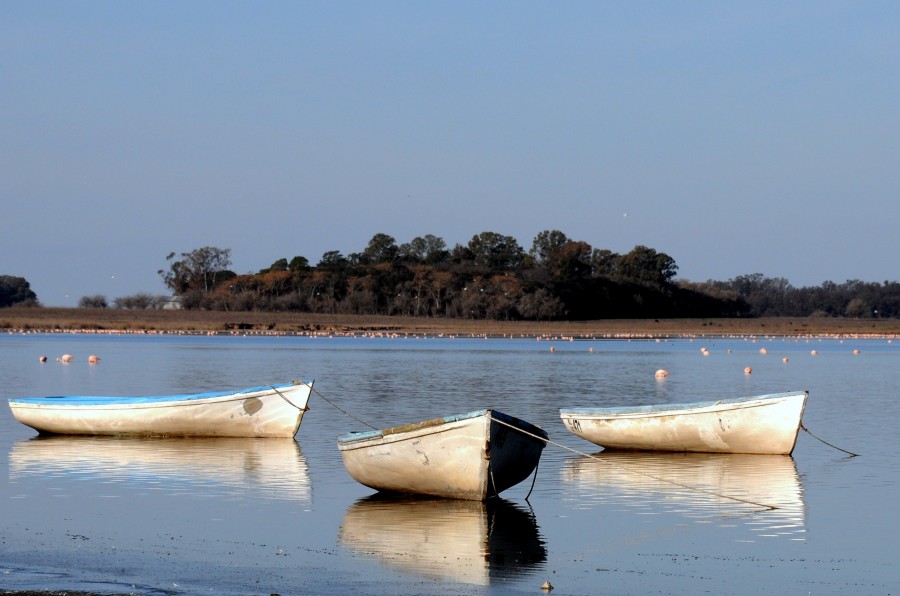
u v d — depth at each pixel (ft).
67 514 113.39
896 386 307.78
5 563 91.50
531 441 122.31
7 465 146.82
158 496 123.85
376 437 121.29
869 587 87.30
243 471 141.90
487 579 88.38
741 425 156.97
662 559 95.71
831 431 188.75
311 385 171.83
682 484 133.18
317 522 110.01
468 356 499.92
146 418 174.91
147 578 86.84
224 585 84.99
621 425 163.22
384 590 84.33
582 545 101.09
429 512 115.75
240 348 575.38
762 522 111.65
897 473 142.72
